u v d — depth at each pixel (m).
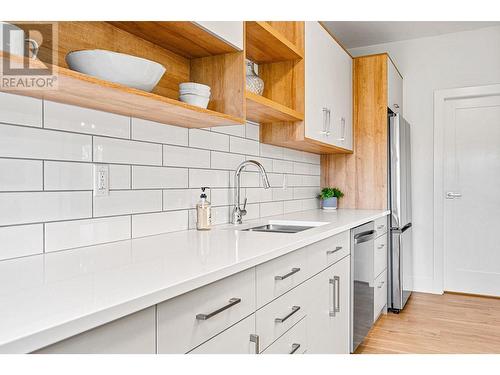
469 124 3.98
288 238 1.63
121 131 1.55
